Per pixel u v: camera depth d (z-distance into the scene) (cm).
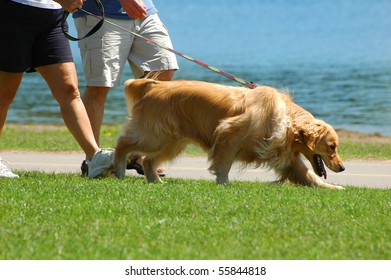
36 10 1216
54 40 1259
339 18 10725
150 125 1222
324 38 8131
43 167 1606
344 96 3734
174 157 1259
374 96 3734
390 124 2922
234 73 4831
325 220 887
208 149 1223
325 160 1249
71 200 989
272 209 948
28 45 1241
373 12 11281
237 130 1190
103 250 748
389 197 1097
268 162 1225
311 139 1225
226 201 998
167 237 800
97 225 844
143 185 1141
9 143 2061
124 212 921
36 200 987
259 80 4403
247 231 828
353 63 5481
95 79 1368
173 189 1092
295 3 13288
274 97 1215
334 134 1246
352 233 826
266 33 9112
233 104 1195
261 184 1253
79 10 1373
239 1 14325
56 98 1283
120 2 1307
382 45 7081
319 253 752
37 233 805
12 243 766
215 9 13012
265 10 12469
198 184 1209
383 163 1755
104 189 1077
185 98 1207
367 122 2973
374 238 810
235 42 7988
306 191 1131
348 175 1558
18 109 3481
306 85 4181
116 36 1366
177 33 9500
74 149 1945
